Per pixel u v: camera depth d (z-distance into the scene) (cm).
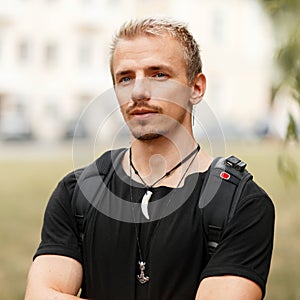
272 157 2517
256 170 2062
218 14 4091
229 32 4112
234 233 210
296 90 423
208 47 4081
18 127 3697
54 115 3978
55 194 228
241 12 4109
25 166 2442
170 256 212
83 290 224
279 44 427
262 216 212
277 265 1017
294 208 1445
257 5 446
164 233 213
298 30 427
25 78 4038
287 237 1209
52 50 4078
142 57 216
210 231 212
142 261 215
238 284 205
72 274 220
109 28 4075
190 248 212
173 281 212
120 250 216
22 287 947
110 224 218
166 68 215
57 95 4081
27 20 4038
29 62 4047
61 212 224
